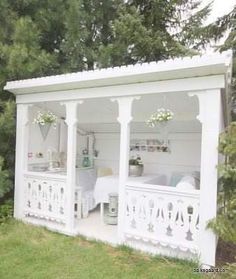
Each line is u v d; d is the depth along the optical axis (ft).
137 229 13.16
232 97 22.09
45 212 16.12
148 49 26.08
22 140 17.11
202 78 11.46
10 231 15.19
